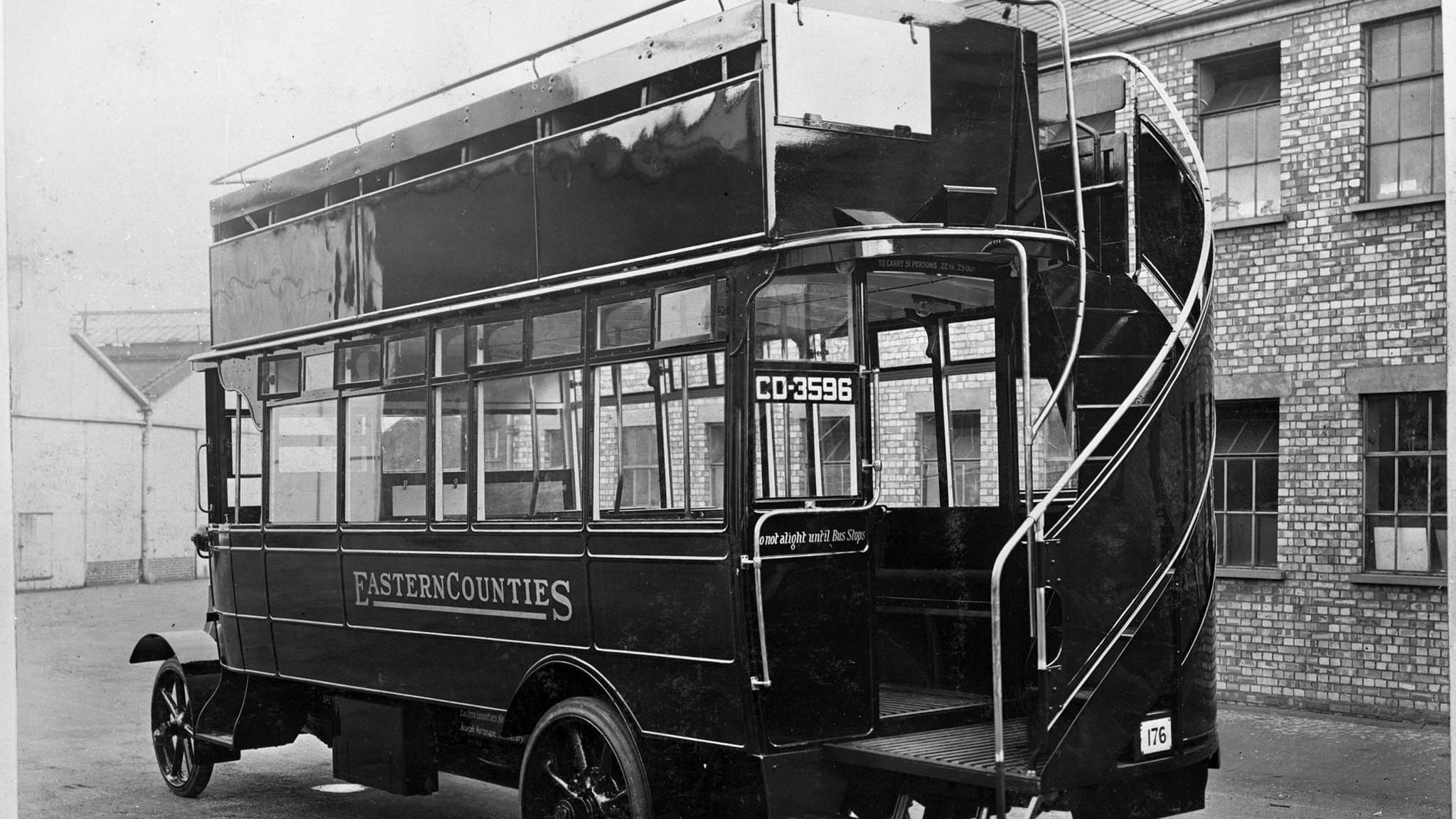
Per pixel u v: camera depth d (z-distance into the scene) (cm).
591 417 649
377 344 800
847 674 593
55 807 915
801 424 591
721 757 600
